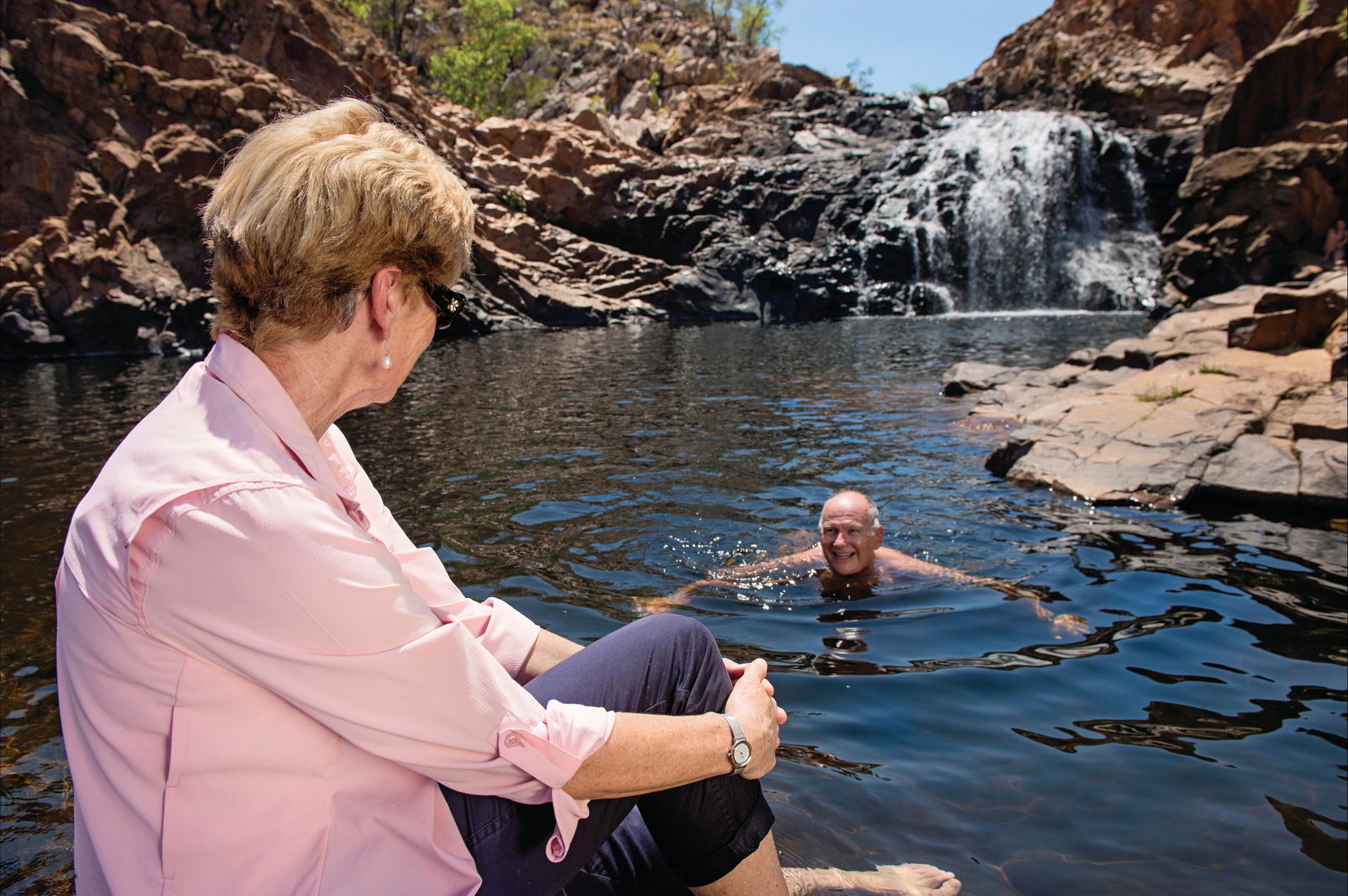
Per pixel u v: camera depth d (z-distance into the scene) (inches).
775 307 976.9
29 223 617.3
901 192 1090.1
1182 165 1082.1
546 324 877.2
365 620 47.9
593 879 67.7
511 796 54.8
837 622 146.9
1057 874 81.1
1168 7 1270.9
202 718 46.7
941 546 188.5
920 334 737.0
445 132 977.5
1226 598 156.6
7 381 474.9
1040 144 1097.4
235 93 692.7
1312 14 868.0
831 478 245.4
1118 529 199.3
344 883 50.6
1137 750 104.4
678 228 1031.0
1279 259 808.3
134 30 671.1
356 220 49.4
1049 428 265.7
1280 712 114.7
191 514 45.2
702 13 1950.1
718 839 62.2
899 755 103.1
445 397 400.2
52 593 155.8
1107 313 958.4
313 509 47.8
